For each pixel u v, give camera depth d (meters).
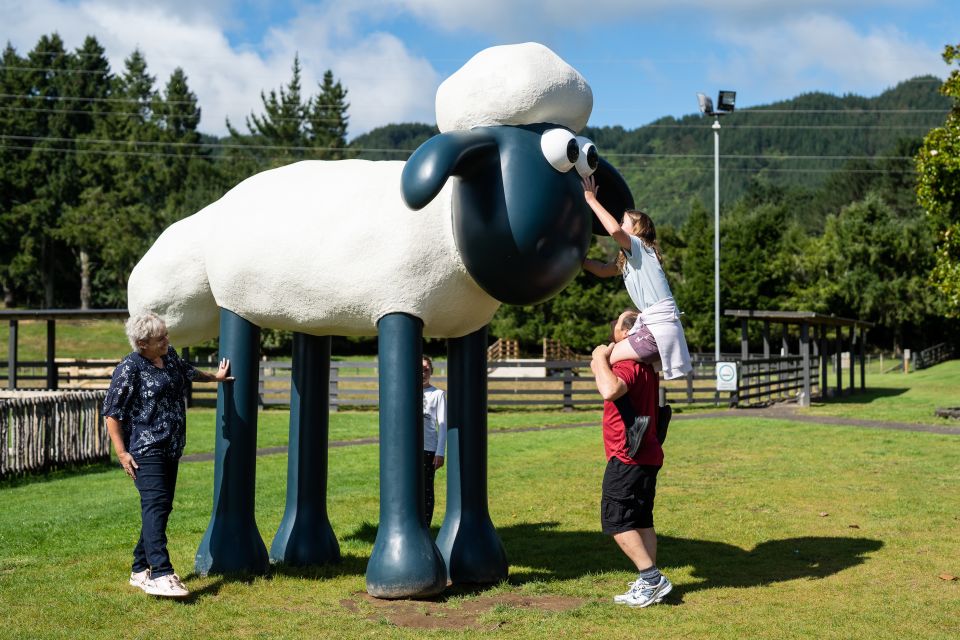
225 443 5.77
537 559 6.42
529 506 8.73
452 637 4.52
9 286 64.38
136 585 5.40
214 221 5.98
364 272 5.26
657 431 5.27
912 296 47.53
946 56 16.58
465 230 5.02
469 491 5.74
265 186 5.79
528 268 4.96
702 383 27.50
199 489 10.09
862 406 21.19
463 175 4.87
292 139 61.62
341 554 6.56
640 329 5.17
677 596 5.34
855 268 48.06
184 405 5.45
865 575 5.81
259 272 5.56
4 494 9.98
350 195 5.42
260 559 5.79
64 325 55.69
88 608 5.03
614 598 5.19
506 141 4.99
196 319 6.26
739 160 188.50
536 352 51.34
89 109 71.56
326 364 6.26
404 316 5.27
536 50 5.17
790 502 8.57
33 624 4.74
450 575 5.62
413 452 5.25
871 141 182.88
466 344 5.79
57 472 11.85
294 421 6.22
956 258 17.14
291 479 6.23
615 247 48.50
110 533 7.59
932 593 5.37
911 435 14.29
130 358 5.27
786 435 14.66
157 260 6.09
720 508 8.30
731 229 49.69
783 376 25.36
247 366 5.82
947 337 49.06
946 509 8.12
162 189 62.50
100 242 56.56
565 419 19.50
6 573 5.93
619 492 5.11
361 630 4.65
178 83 65.38
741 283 47.12
